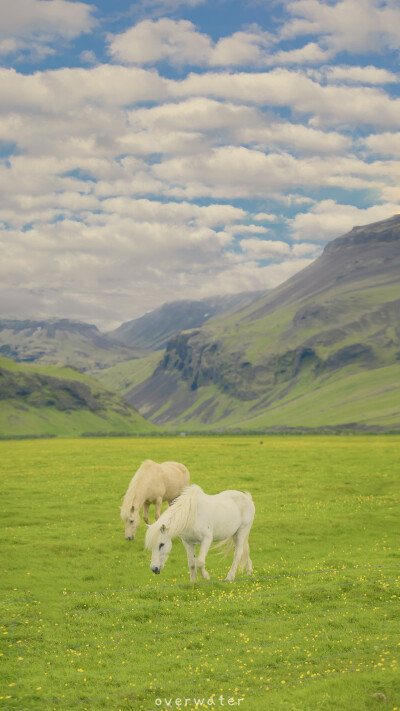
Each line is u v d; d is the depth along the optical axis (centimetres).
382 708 1127
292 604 1761
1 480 4456
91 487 4088
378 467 4997
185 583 1998
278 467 5116
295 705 1142
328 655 1398
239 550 2009
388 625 1588
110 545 2527
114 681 1270
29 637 1514
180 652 1434
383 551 2425
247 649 1441
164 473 2703
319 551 2470
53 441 13300
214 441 11525
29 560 2256
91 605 1764
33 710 1141
